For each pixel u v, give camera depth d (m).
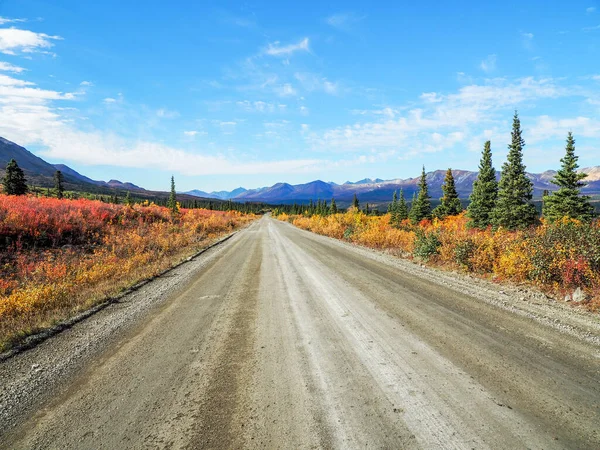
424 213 36.12
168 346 4.80
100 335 5.36
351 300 6.97
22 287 9.08
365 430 2.78
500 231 11.59
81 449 2.66
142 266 12.11
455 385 3.48
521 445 2.55
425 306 6.41
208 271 11.13
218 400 3.33
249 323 5.73
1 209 14.33
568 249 8.00
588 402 3.13
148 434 2.82
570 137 23.23
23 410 3.29
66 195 68.44
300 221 50.06
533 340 4.66
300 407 3.16
